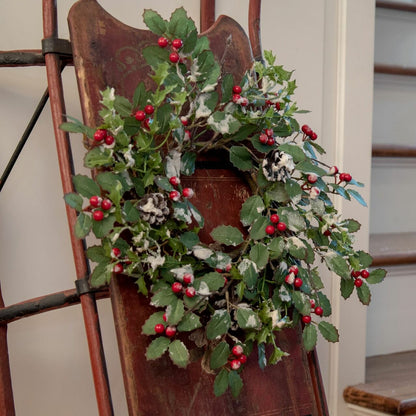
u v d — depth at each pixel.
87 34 0.84
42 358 1.10
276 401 0.90
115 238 0.74
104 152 0.75
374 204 1.61
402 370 1.39
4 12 1.05
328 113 1.30
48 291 1.11
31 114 1.08
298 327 0.96
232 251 0.87
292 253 0.84
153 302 0.76
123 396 1.17
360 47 1.32
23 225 1.08
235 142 0.92
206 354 0.81
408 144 1.68
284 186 0.85
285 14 1.24
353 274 0.91
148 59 0.80
